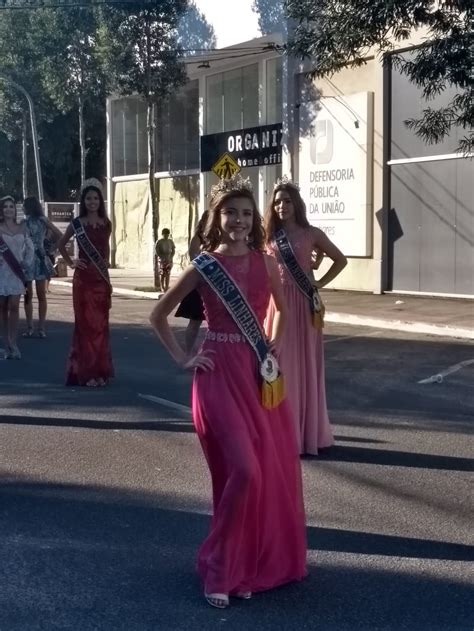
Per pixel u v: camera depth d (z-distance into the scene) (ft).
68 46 105.81
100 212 36.65
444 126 51.75
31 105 113.70
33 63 119.44
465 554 19.76
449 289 70.08
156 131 109.29
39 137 140.87
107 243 36.94
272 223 26.20
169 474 25.36
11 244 43.16
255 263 17.42
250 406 16.96
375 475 25.31
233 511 16.63
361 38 49.06
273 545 17.53
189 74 98.58
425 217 71.46
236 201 17.19
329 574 18.63
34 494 23.76
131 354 46.44
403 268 73.72
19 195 149.79
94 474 25.41
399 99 72.84
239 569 17.21
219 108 98.12
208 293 17.22
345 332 56.29
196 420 17.26
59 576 18.54
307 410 26.84
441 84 50.16
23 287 43.70
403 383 38.88
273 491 17.30
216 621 16.51
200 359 16.97
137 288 87.61
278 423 17.54
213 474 17.34
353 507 22.72
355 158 76.18
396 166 73.51
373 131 74.84
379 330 57.26
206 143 98.27
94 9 88.84
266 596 17.56
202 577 17.58
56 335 53.21
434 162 70.23
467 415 32.81
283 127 83.10
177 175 106.32
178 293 17.26
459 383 38.78
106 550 19.94
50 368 41.78
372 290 76.13
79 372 37.37
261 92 90.27
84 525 21.49
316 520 21.80
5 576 18.56
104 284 36.99
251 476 16.46
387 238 74.79
